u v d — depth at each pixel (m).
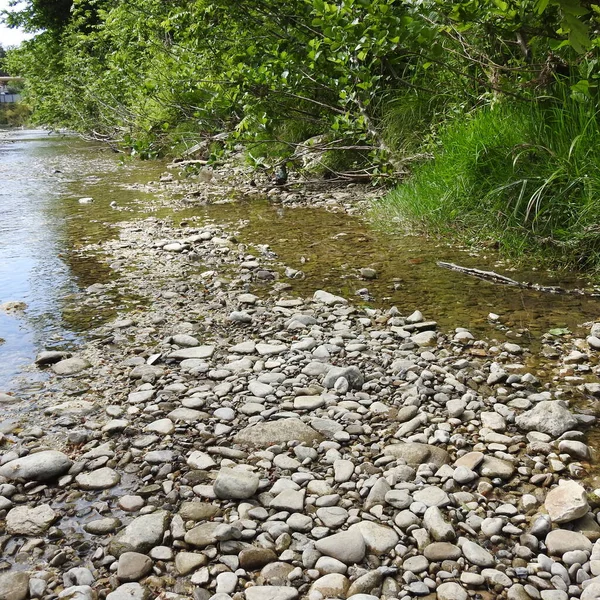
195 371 2.76
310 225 5.58
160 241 5.19
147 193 7.95
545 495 1.86
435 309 3.43
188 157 10.72
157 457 2.09
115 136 15.04
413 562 1.59
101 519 1.80
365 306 3.53
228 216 6.18
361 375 2.62
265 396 2.52
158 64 10.82
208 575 1.57
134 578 1.57
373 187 6.95
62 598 1.50
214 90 7.83
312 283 3.98
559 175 4.11
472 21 4.31
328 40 5.57
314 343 3.01
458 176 4.87
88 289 4.01
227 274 4.25
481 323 3.21
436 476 1.96
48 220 6.36
